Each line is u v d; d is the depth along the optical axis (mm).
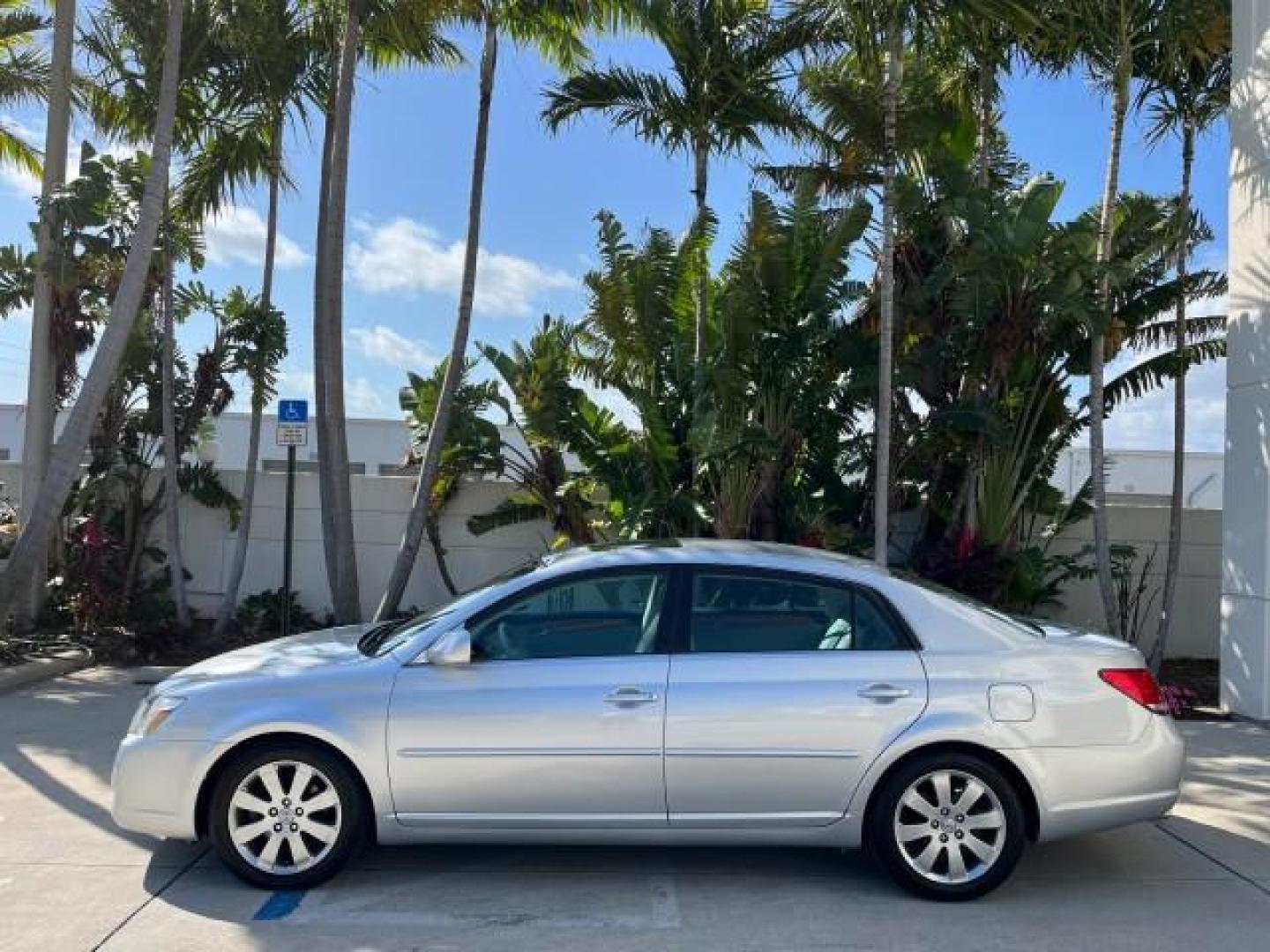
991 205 10789
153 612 12492
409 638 5297
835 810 5000
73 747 7746
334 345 11609
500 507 13258
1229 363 9484
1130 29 10500
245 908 4883
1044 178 10789
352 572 11562
